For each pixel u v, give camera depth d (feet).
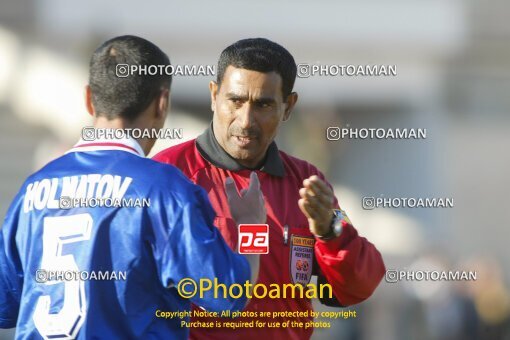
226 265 35.60
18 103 134.21
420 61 152.46
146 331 35.96
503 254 155.22
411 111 150.61
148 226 35.86
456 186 155.43
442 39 152.66
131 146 37.55
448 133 155.12
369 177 139.03
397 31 150.20
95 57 38.32
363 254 41.93
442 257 128.67
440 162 151.12
